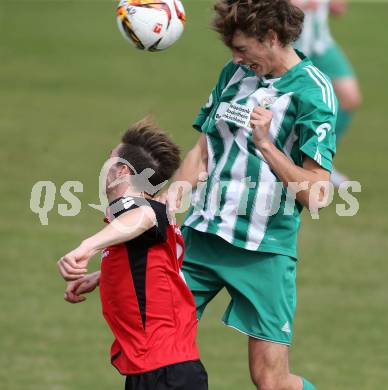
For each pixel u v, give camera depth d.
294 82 18.78
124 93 66.94
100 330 29.69
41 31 87.31
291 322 19.66
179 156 18.11
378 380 26.36
